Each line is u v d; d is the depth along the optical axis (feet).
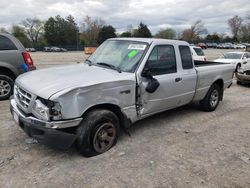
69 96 11.69
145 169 12.17
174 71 16.98
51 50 222.07
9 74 23.40
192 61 18.69
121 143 14.76
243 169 12.49
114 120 13.60
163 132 16.76
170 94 16.67
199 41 314.14
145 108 15.24
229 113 21.67
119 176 11.54
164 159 13.16
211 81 20.62
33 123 11.94
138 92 14.48
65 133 11.82
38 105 11.77
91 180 11.19
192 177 11.66
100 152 13.35
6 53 22.66
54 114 11.57
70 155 13.25
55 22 294.46
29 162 12.46
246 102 26.03
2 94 23.35
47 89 11.88
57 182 10.98
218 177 11.73
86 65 16.39
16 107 13.70
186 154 13.80
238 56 55.06
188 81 17.95
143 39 16.26
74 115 11.93
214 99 21.91
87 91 12.22
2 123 17.35
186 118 19.80
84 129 12.47
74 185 10.82
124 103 13.93
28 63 23.77
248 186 11.16
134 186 10.87
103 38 286.87
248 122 19.38
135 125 17.85
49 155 13.17
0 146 13.97
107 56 16.44
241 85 37.60
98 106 13.24
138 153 13.67
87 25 289.12
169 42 16.78
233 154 14.01
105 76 13.64
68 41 295.07
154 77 15.51
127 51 15.84
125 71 14.67
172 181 11.30
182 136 16.22
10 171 11.66
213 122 19.15
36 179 11.14
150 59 15.26
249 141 15.80
